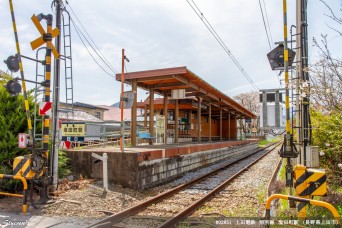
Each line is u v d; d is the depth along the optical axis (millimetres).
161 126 17484
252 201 7930
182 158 13234
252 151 32062
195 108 26766
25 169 6746
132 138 14508
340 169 7434
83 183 9172
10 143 7840
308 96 6055
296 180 4965
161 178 11008
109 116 56906
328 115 6395
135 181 9148
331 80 5609
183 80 14633
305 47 6305
